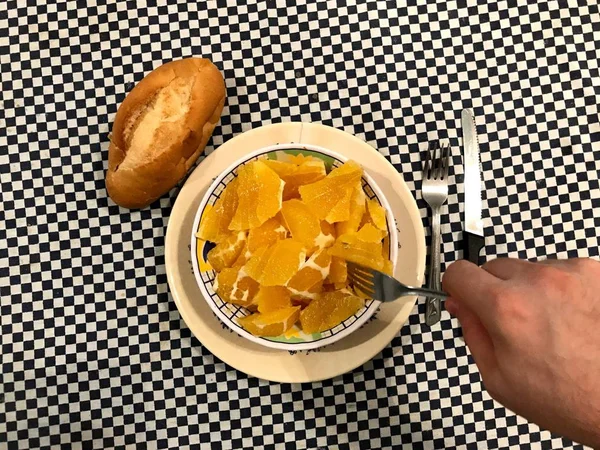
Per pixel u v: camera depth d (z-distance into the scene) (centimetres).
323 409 64
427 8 66
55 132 66
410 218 61
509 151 66
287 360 61
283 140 62
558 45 66
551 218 65
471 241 62
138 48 66
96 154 66
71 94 66
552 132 66
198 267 58
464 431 64
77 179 65
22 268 65
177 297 61
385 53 66
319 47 66
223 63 66
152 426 64
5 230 65
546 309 38
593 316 38
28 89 66
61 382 64
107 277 65
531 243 65
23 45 66
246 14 66
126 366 64
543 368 38
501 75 66
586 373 37
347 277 56
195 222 57
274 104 66
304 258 54
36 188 65
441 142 66
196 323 61
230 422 64
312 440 64
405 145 66
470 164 63
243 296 56
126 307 64
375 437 64
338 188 56
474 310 41
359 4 66
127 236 65
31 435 63
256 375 60
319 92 66
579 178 65
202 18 66
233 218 56
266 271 53
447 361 64
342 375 64
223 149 62
